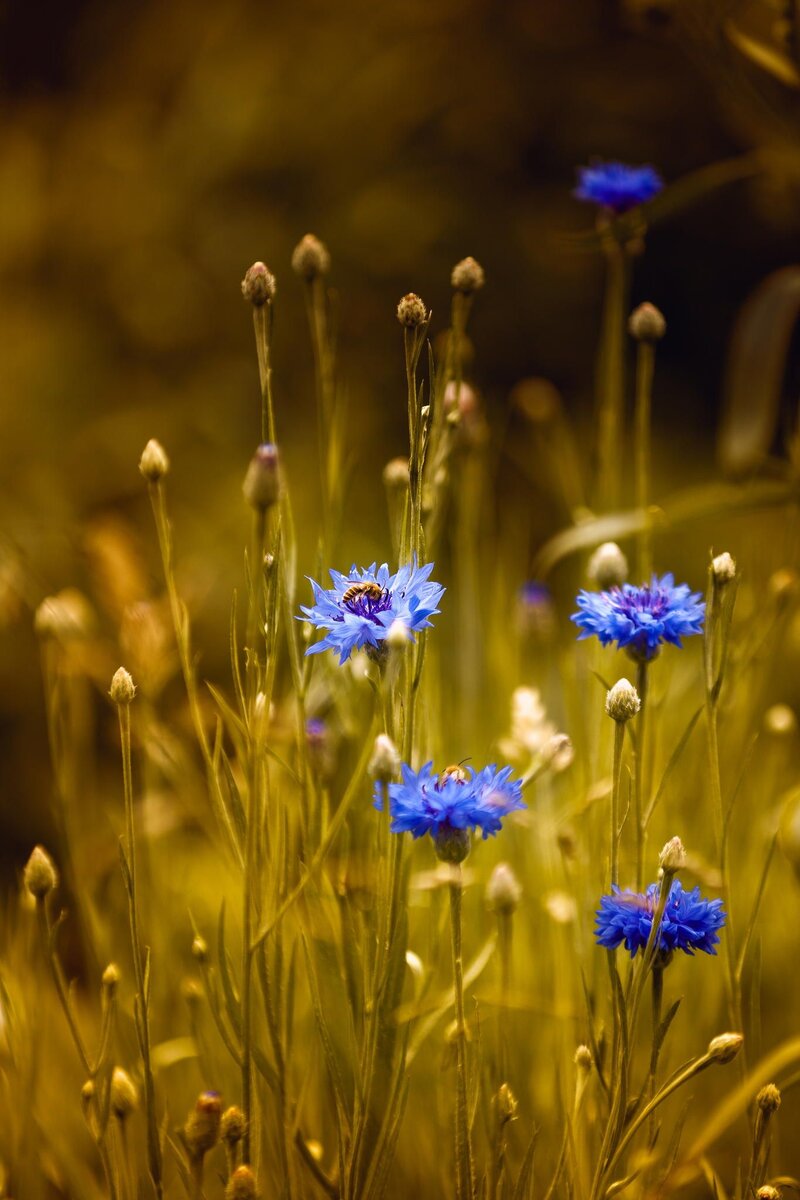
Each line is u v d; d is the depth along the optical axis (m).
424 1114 1.15
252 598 1.06
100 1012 1.18
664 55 3.09
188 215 2.95
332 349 1.16
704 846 1.21
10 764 2.30
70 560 1.78
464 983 1.10
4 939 1.30
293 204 3.01
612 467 1.28
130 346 2.87
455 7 3.16
